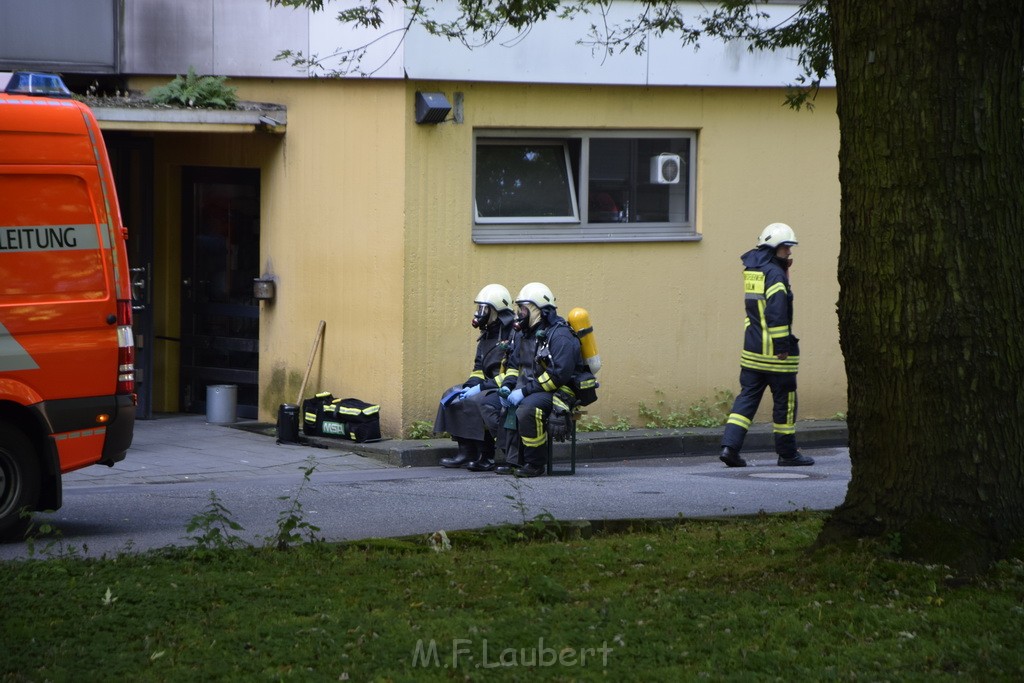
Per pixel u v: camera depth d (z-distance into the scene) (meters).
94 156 11.72
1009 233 8.69
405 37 17.83
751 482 15.27
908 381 8.76
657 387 20.09
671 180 20.05
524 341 16.28
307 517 12.35
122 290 11.82
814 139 20.80
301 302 19.67
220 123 18.84
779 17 20.09
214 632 7.74
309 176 19.36
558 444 18.31
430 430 18.44
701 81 19.75
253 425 20.09
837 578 8.57
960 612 7.86
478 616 8.22
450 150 18.52
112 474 15.98
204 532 11.41
